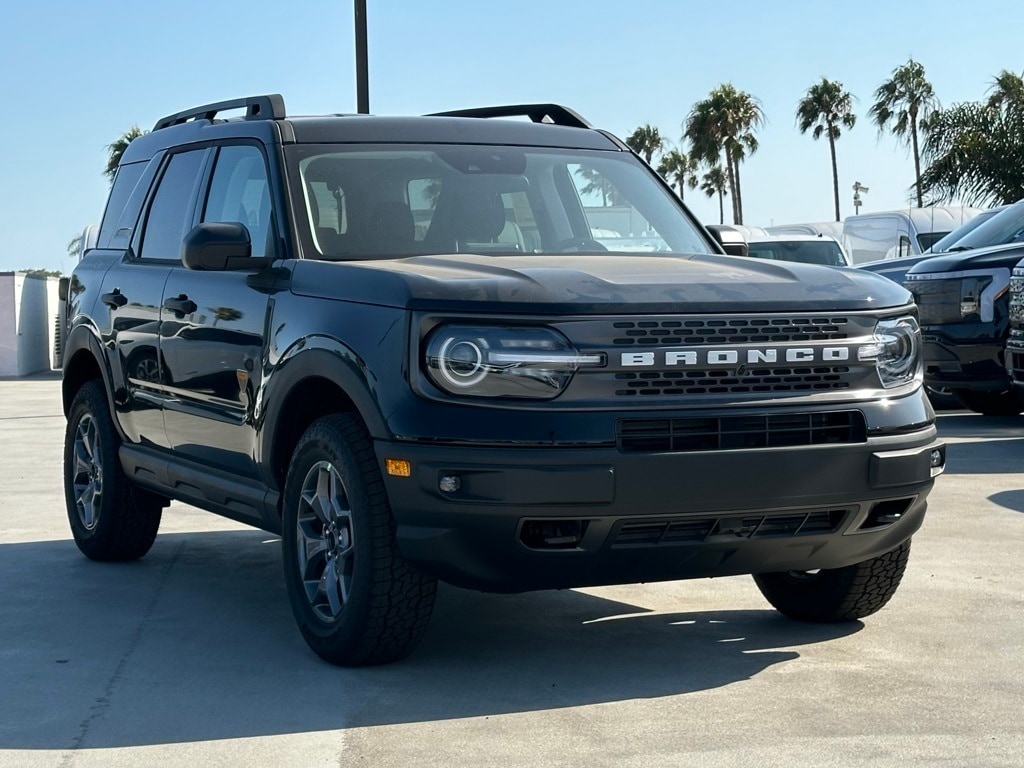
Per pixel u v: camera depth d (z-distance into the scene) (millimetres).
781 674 4602
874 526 4664
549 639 5121
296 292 4945
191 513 8516
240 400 5277
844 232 28094
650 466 4223
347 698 4363
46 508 8734
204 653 4980
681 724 4051
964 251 12359
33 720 4176
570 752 3799
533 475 4180
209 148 6148
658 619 5449
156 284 6129
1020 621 5320
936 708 4191
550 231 5559
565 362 4250
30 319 29594
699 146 68438
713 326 4379
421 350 4320
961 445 10781
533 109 6582
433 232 5336
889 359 4629
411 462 4289
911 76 68062
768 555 4539
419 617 4582
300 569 4898
